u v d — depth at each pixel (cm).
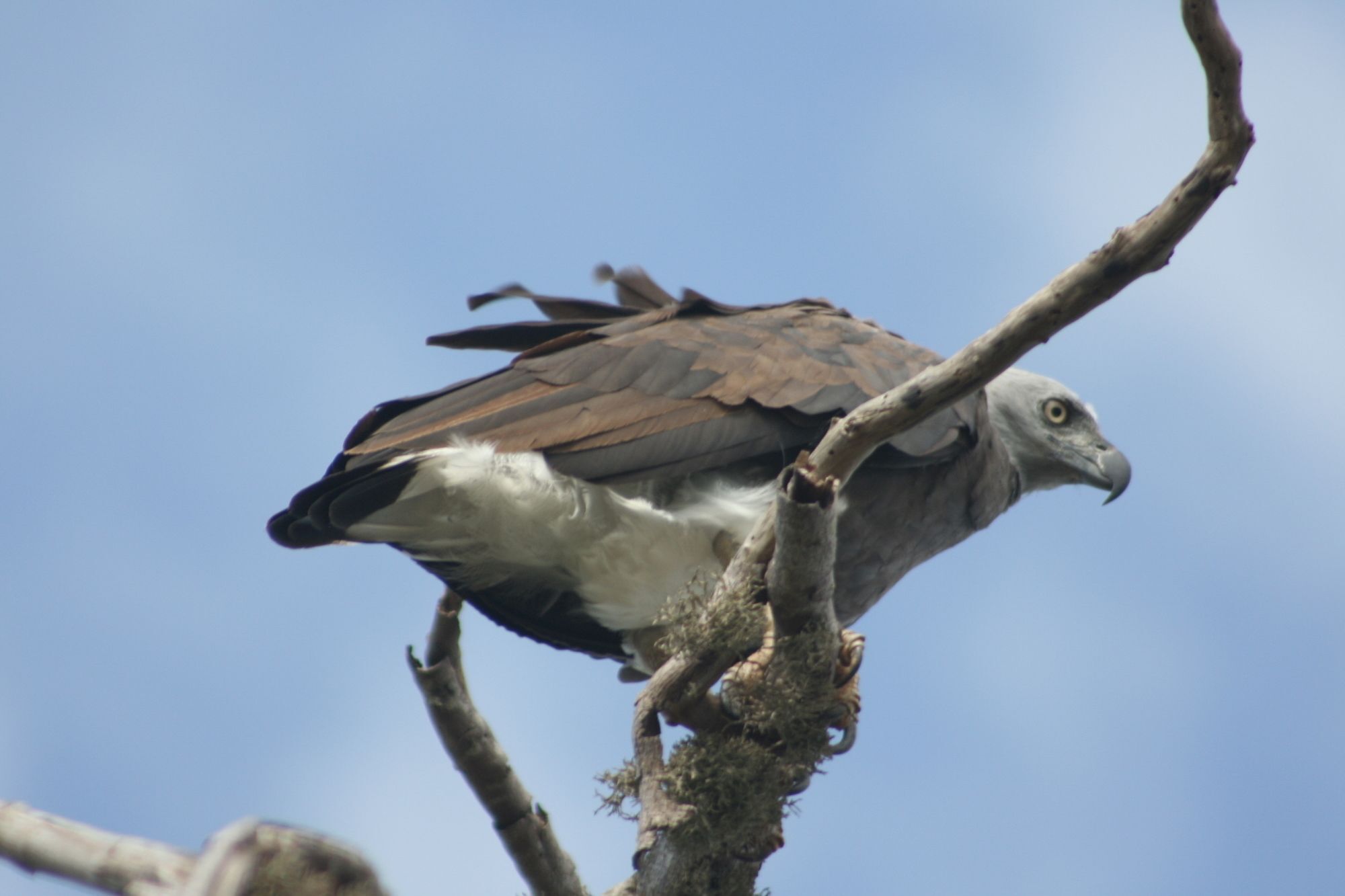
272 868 439
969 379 800
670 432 1116
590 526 1115
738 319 1238
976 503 1253
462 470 1086
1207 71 708
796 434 1134
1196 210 732
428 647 924
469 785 897
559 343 1191
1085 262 761
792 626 886
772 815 893
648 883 875
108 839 461
